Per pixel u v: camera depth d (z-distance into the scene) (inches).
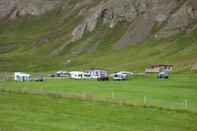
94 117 2768.2
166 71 6756.9
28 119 2687.0
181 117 2770.7
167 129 2464.3
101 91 4315.9
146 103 3235.7
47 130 2383.1
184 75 6338.6
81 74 6397.6
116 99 3452.3
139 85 5012.3
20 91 3971.5
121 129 2443.4
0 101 3376.0
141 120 2682.1
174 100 3580.2
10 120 2645.2
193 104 3324.3
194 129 2480.3
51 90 4313.5
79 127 2474.2
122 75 5944.9
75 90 4424.2
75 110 2994.6
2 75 7263.8
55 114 2859.3
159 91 4293.8
